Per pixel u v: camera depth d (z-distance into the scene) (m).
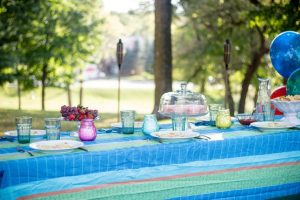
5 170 2.40
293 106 3.54
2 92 20.94
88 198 2.62
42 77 13.10
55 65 12.81
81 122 2.97
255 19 10.34
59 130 2.94
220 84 15.97
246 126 3.51
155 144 2.85
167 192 2.85
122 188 2.71
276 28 10.02
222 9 12.79
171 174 2.85
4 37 12.16
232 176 3.05
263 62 14.27
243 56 13.81
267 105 3.65
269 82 3.69
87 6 13.49
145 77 33.47
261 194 3.19
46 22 12.40
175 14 13.88
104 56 17.31
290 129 3.34
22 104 20.52
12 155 2.57
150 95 27.23
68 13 12.75
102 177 2.65
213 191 3.00
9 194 2.40
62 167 2.54
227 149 3.01
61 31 12.75
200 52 14.77
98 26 13.80
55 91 23.72
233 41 13.12
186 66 15.94
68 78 13.52
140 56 31.83
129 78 34.03
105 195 2.67
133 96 26.73
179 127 3.21
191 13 13.23
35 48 12.45
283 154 3.22
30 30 12.24
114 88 29.02
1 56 12.10
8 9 11.85
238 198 3.10
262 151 3.14
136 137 3.10
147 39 29.77
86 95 25.39
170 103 3.27
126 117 3.20
